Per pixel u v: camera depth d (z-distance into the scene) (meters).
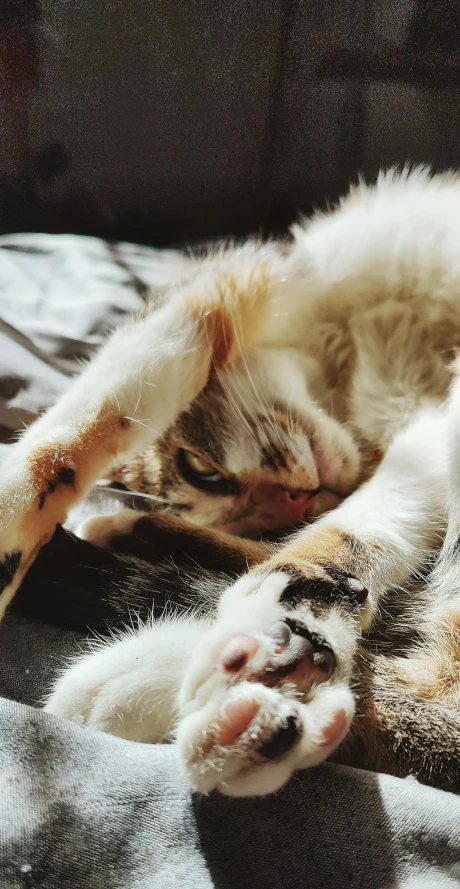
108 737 0.32
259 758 0.29
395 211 0.46
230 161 0.57
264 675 0.31
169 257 0.59
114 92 0.55
